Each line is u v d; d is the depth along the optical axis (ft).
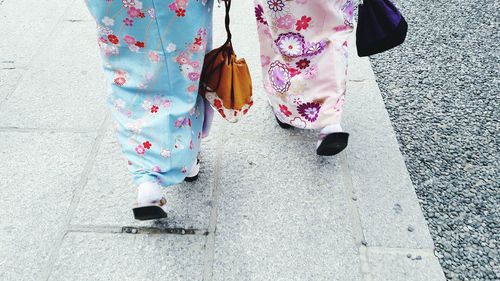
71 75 8.47
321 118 6.18
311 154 6.97
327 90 6.09
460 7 10.63
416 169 6.79
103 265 5.52
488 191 6.48
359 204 6.25
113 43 4.74
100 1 4.40
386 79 8.54
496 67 8.83
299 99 6.27
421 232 5.91
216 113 7.66
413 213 6.14
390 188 6.47
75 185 6.48
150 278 5.40
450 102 8.02
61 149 7.01
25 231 5.87
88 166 6.75
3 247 5.68
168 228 5.91
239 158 6.89
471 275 5.48
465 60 9.04
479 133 7.41
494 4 10.74
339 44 5.87
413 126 7.52
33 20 9.95
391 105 7.94
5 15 10.07
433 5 10.71
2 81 8.29
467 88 8.32
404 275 5.45
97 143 7.12
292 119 6.56
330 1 5.47
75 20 10.00
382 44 6.03
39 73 8.50
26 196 6.31
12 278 5.38
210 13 4.99
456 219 6.10
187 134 5.36
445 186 6.54
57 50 9.09
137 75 4.92
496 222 6.06
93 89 8.16
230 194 6.36
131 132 5.18
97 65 8.73
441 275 5.46
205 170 6.69
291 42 5.82
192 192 6.37
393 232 5.91
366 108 7.82
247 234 5.86
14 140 7.14
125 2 4.37
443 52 9.24
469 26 10.00
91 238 5.80
